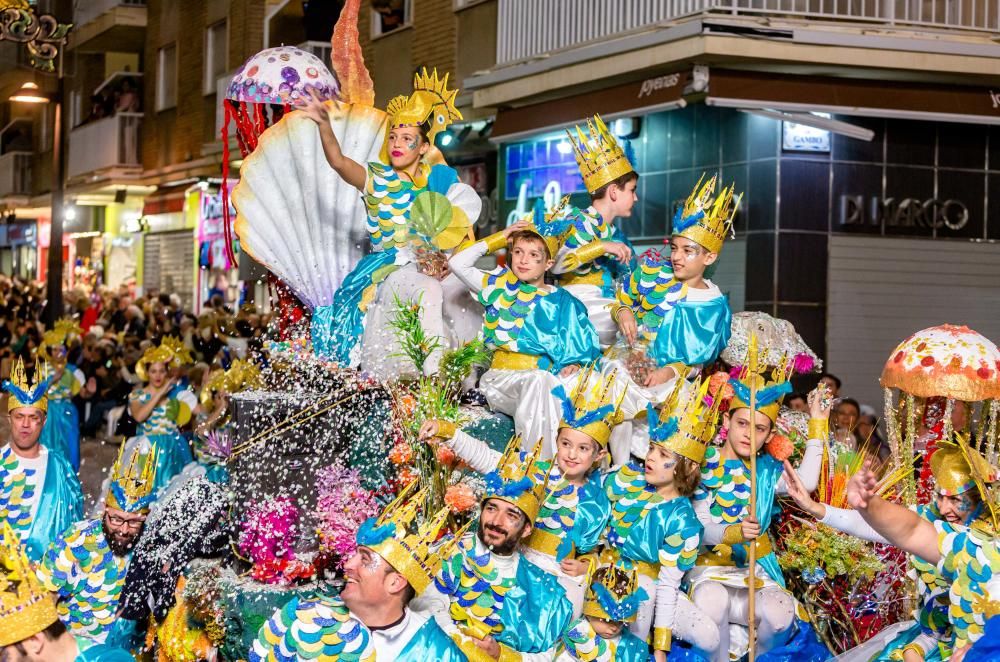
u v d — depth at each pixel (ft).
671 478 19.61
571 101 48.37
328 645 14.76
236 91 26.25
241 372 27.37
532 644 17.57
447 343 23.31
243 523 20.90
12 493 23.25
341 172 24.77
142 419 33.55
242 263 58.44
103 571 20.24
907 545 15.51
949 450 16.89
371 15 67.05
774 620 20.53
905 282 47.03
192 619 20.33
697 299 22.38
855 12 43.55
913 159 46.91
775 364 24.12
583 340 21.88
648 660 19.71
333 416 21.70
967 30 43.47
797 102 42.04
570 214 23.47
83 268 118.42
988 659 14.97
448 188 24.80
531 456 17.89
